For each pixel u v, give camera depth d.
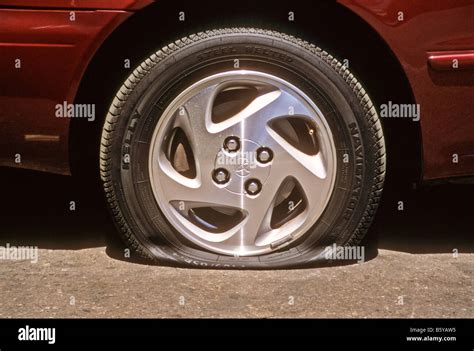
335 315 1.84
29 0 1.99
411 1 1.98
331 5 2.06
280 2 2.08
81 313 1.85
